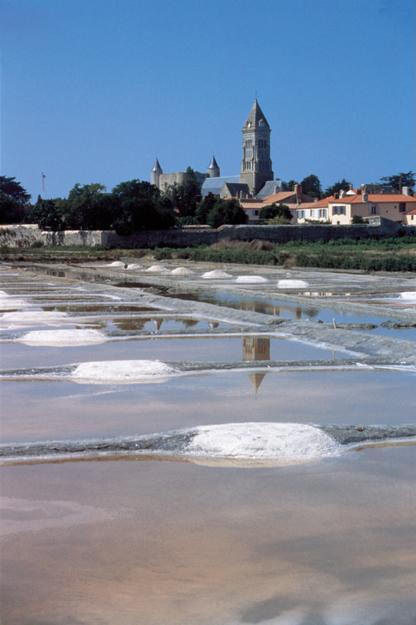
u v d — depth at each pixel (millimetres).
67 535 7902
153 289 40250
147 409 13188
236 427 11195
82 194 98562
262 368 16828
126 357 18672
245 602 6574
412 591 6750
